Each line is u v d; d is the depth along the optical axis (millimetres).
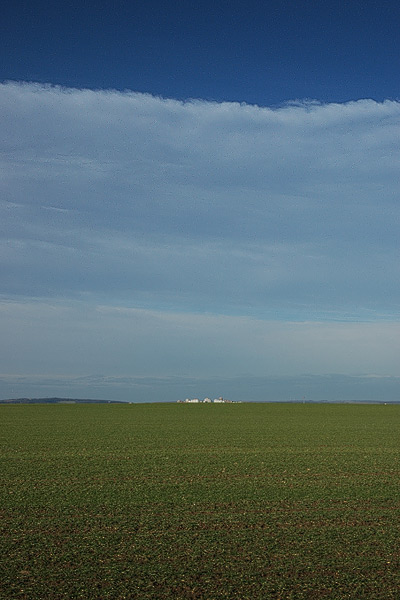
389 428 45156
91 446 31516
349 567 11375
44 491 18625
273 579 10734
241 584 10492
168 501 17141
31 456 27344
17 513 15562
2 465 24391
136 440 34781
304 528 14117
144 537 13273
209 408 75875
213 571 11109
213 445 32281
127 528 14055
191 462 25500
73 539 13094
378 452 29594
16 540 12984
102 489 18984
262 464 24953
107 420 52312
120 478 21203
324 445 32688
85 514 15469
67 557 11828
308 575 10945
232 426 46219
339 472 22891
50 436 37125
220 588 10305
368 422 51844
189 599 9828
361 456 27922
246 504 16781
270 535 13469
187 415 60562
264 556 11984
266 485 19828
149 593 10055
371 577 10867
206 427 45031
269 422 51031
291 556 11992
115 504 16703
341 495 18156
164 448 30750
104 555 11977
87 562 11547
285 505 16672
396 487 19609
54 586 10312
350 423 50469
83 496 17828
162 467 23969
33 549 12336
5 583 10430
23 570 11078
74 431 40906
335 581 10664
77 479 20953
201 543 12828
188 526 14258
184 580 10641
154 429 42906
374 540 13094
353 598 9969
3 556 11875
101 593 10031
